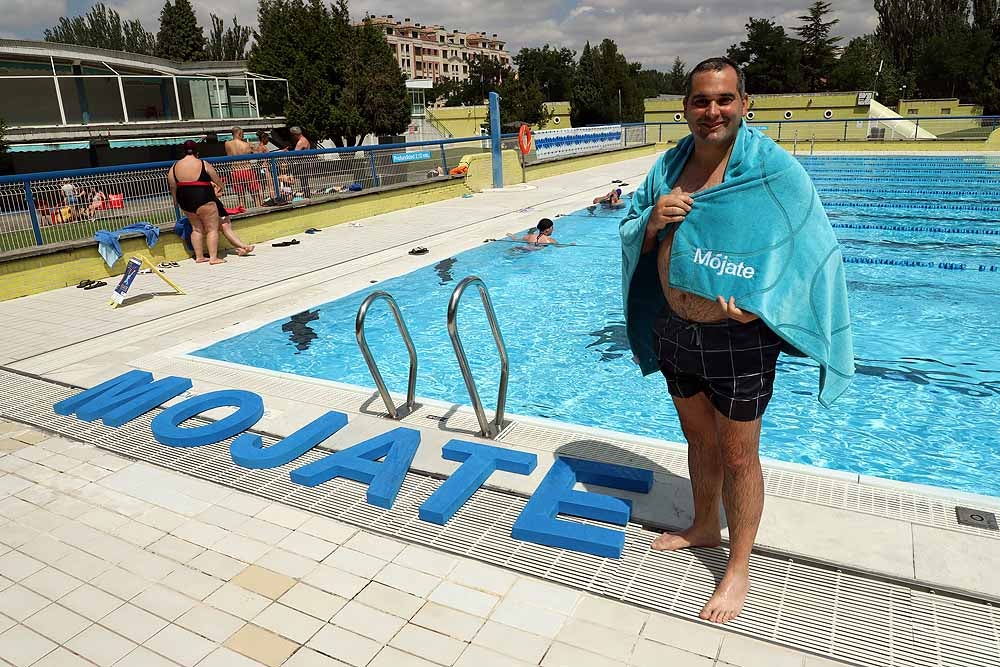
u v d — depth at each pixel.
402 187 15.16
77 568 3.05
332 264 9.99
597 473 3.54
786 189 2.21
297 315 7.66
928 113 37.28
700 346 2.40
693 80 2.20
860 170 21.52
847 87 70.44
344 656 2.48
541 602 2.73
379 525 3.32
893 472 4.35
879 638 2.45
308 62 31.69
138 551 3.17
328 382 5.21
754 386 2.37
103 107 22.52
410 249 10.94
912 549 2.87
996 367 6.00
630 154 28.44
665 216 2.30
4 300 8.26
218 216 10.21
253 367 5.61
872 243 11.43
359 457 3.89
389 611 2.71
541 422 4.38
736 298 2.24
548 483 3.49
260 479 3.80
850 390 5.62
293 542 3.21
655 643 2.48
